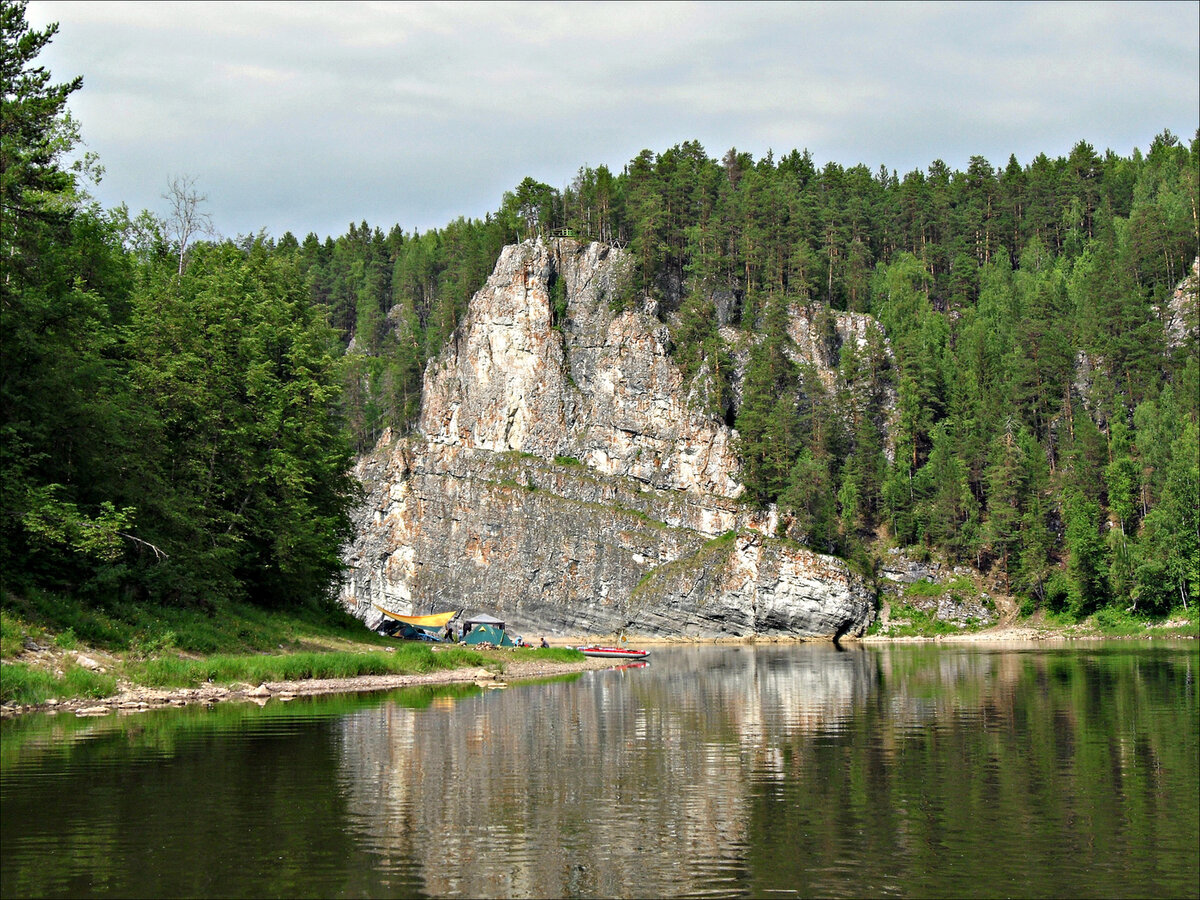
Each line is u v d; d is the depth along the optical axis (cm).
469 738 3756
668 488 16875
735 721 4422
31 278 5138
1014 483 15088
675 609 15638
